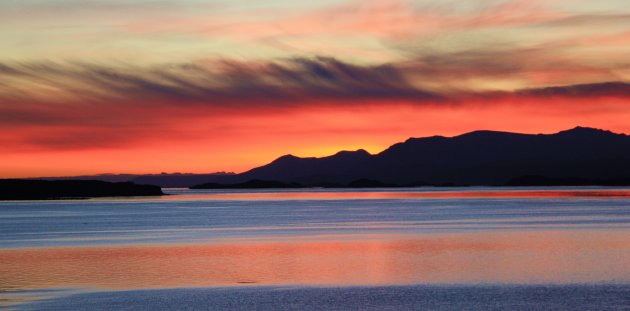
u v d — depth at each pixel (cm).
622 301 2900
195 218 10138
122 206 16862
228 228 7719
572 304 2852
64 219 10106
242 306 2925
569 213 10475
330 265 4228
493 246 5253
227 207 15375
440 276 3697
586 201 16550
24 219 10206
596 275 3622
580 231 6694
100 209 14638
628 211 10962
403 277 3691
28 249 5391
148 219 9950
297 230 7288
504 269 3909
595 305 2825
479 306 2848
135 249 5319
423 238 6097
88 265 4309
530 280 3488
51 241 6141
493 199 19712
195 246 5519
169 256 4791
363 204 16475
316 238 6203
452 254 4731
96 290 3369
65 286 3497
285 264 4297
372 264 4250
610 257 4406
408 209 12875
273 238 6250
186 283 3569
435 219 9206
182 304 2983
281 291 3278
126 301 3062
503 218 9250
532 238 5941
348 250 5103
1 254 5022
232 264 4316
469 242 5628
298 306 2908
